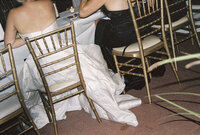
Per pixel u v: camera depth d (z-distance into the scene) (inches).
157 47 78.8
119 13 77.9
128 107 78.4
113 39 83.9
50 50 73.4
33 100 86.5
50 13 70.9
